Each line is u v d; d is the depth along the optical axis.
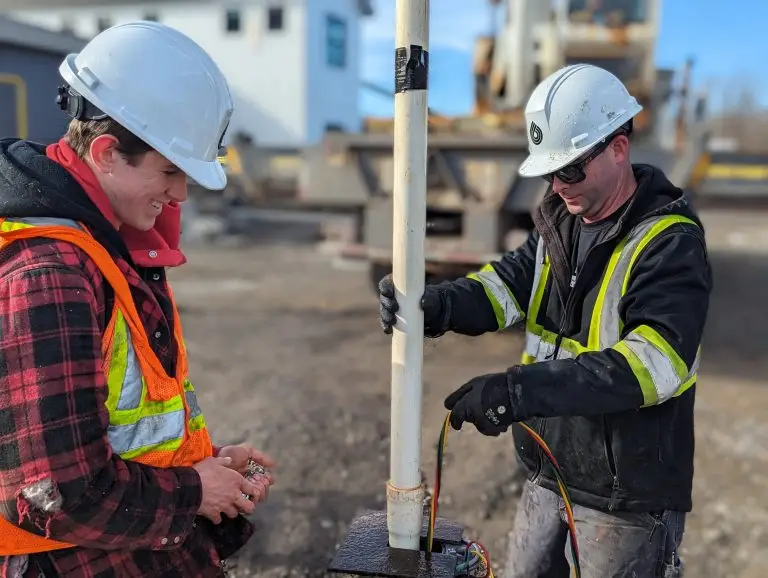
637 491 1.60
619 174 1.64
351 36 21.62
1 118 5.77
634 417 1.59
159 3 20.05
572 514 1.73
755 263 10.38
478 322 1.85
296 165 8.29
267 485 1.52
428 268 5.92
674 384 1.43
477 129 6.21
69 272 1.12
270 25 19.38
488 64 7.37
